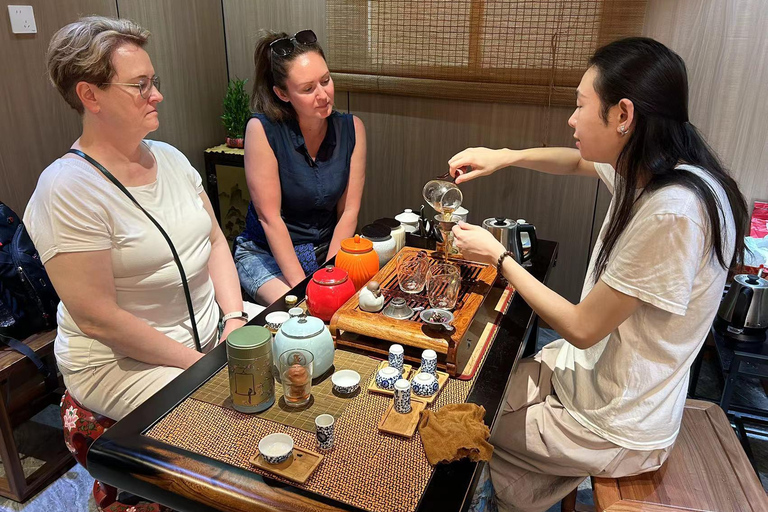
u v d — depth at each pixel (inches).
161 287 63.8
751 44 94.4
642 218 47.1
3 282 72.9
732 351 80.1
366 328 55.5
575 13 102.1
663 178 47.2
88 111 59.9
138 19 111.3
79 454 65.5
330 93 83.1
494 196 119.9
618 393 52.3
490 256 55.9
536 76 108.0
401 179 127.3
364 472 40.8
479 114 115.7
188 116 128.4
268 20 128.0
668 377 51.7
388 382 49.5
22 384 85.9
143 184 64.2
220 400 48.7
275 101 87.3
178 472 40.6
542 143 113.0
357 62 121.1
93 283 58.1
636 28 99.3
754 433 87.2
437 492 39.0
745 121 98.5
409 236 86.0
